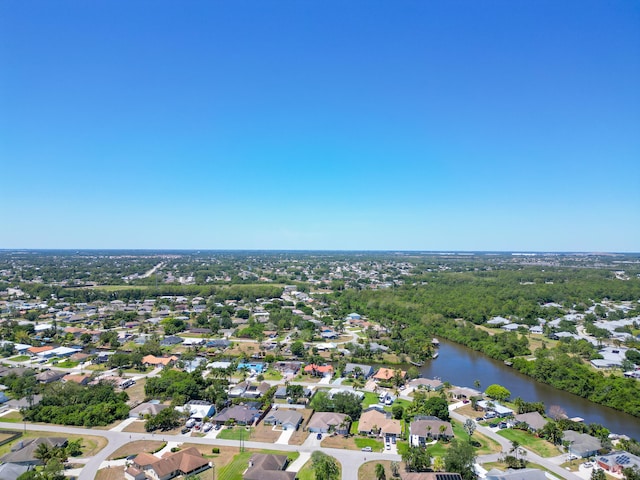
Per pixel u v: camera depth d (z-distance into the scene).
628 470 113.81
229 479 115.44
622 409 172.75
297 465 123.12
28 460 119.94
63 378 198.88
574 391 192.62
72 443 129.62
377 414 153.62
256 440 139.38
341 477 116.31
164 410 149.50
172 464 117.50
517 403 167.62
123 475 115.81
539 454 131.62
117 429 146.25
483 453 131.50
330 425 146.50
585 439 134.88
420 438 138.75
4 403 169.25
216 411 161.12
